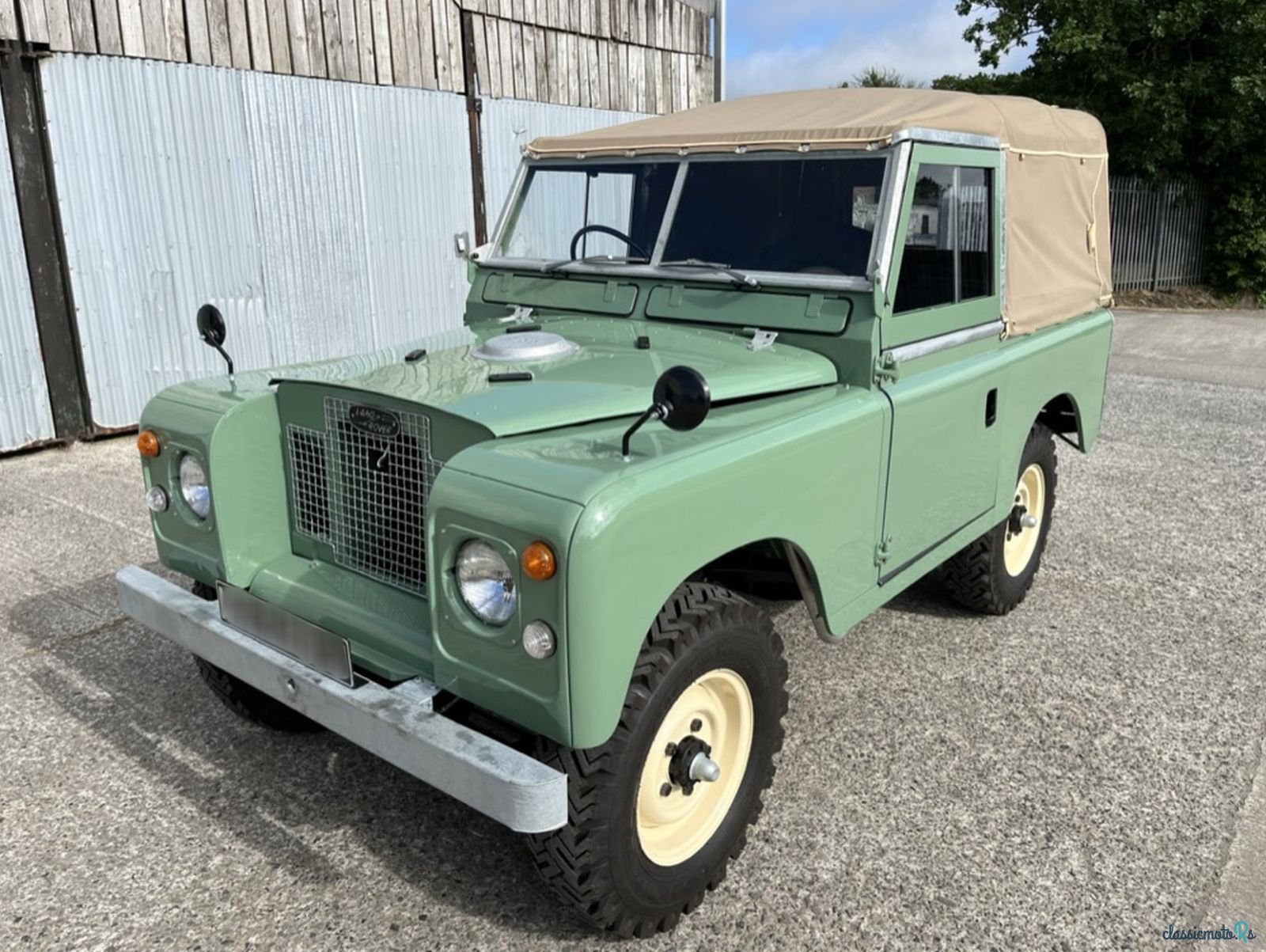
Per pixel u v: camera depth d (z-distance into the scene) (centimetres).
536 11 1028
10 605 480
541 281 404
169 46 768
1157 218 1911
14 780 341
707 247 359
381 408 274
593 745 226
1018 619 478
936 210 344
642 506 225
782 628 464
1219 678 420
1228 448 807
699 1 1223
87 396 771
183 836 314
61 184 731
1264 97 1677
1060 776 348
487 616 232
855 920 279
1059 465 755
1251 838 315
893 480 334
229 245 833
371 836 315
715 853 284
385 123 922
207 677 357
